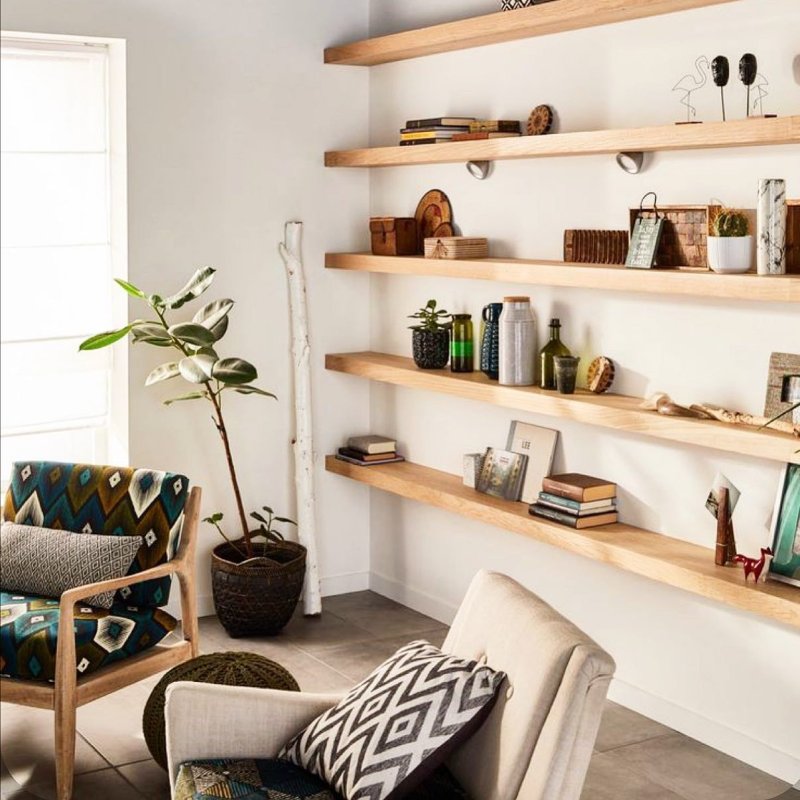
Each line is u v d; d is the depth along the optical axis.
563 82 4.12
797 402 3.38
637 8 3.60
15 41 4.47
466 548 4.77
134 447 4.77
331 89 5.05
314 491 5.19
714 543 3.72
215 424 4.80
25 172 4.57
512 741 2.26
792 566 3.37
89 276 4.75
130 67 4.58
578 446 4.19
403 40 4.55
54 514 3.95
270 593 4.63
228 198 4.86
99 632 3.52
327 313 5.16
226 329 4.62
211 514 4.96
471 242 4.45
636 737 3.83
